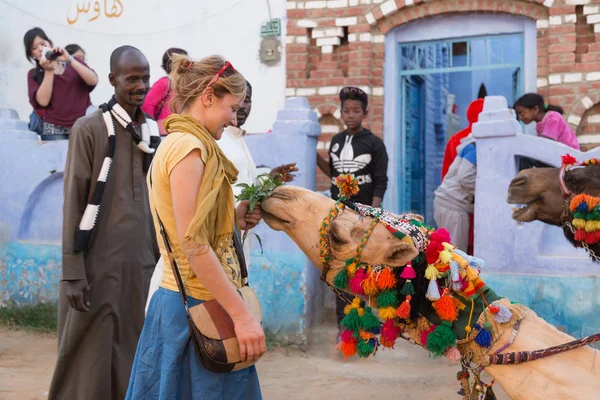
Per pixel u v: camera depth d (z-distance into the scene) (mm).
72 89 8281
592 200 3719
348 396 5426
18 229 8133
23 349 6945
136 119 4285
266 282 6852
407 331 2852
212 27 8641
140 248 4195
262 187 3025
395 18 8055
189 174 2637
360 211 2863
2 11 9438
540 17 7539
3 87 9453
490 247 6297
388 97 8211
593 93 7312
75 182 4035
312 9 8258
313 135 6941
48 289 7961
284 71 8367
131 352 4188
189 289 2754
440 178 10594
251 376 2883
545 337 2686
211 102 2773
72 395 4086
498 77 10836
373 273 2732
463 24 7926
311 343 6770
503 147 6250
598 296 5961
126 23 8977
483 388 2791
